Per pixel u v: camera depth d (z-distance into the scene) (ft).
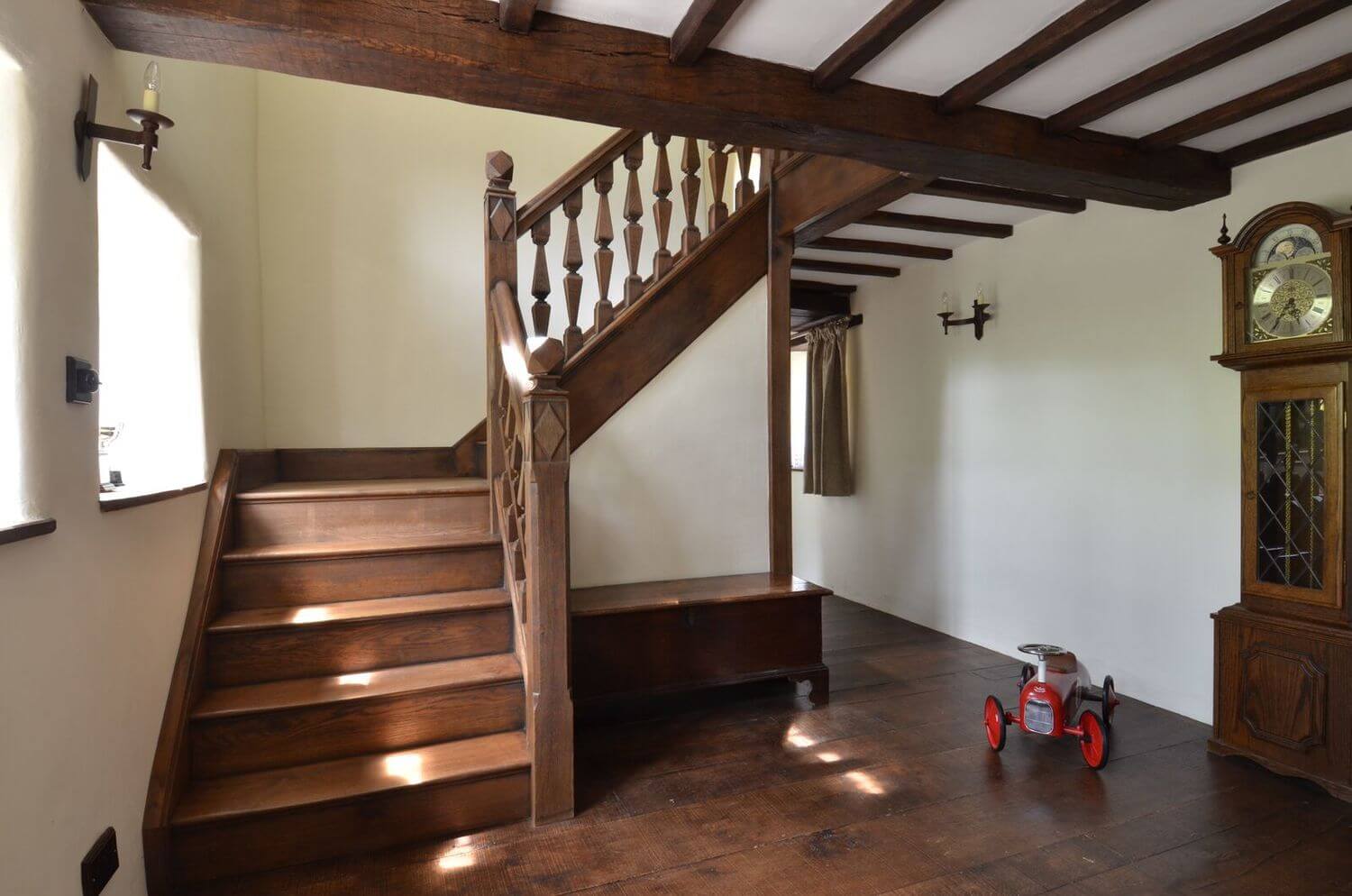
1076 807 7.93
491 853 7.08
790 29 6.48
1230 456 9.78
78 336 5.28
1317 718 8.17
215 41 5.66
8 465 4.55
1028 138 8.23
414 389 13.20
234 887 6.51
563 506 7.61
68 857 4.95
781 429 12.12
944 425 14.90
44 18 4.72
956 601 14.67
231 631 7.85
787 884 6.61
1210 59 6.72
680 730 10.09
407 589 9.24
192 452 8.41
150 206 7.45
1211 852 7.07
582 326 14.56
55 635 4.85
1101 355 11.57
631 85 6.52
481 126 13.67
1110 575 11.45
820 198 10.78
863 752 9.36
